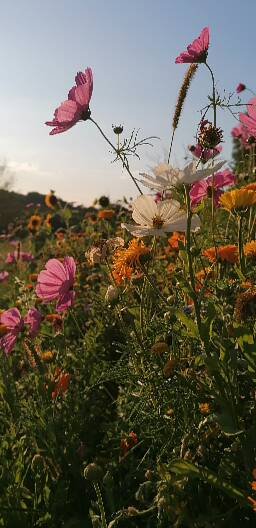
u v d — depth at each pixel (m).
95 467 0.31
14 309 0.52
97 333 0.55
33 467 0.38
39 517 0.37
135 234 0.34
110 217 0.87
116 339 0.54
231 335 0.32
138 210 0.35
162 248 0.71
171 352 0.35
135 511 0.29
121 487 0.36
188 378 0.33
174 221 0.35
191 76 0.41
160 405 0.34
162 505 0.29
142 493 0.32
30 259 1.10
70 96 0.41
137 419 0.36
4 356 0.50
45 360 0.50
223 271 0.39
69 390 0.47
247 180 0.71
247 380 0.33
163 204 0.35
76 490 0.39
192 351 0.36
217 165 0.29
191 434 0.31
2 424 0.46
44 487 0.38
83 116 0.41
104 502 0.37
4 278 1.03
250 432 0.29
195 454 0.32
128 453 0.37
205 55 0.42
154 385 0.34
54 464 0.41
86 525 0.36
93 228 1.02
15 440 0.42
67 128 0.42
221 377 0.30
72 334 0.66
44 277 0.48
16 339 0.57
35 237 1.35
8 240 1.58
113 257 0.41
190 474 0.28
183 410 0.33
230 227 0.55
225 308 0.34
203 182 0.48
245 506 0.29
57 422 0.42
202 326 0.29
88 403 0.46
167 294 0.48
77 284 0.72
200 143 0.37
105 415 0.48
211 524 0.29
